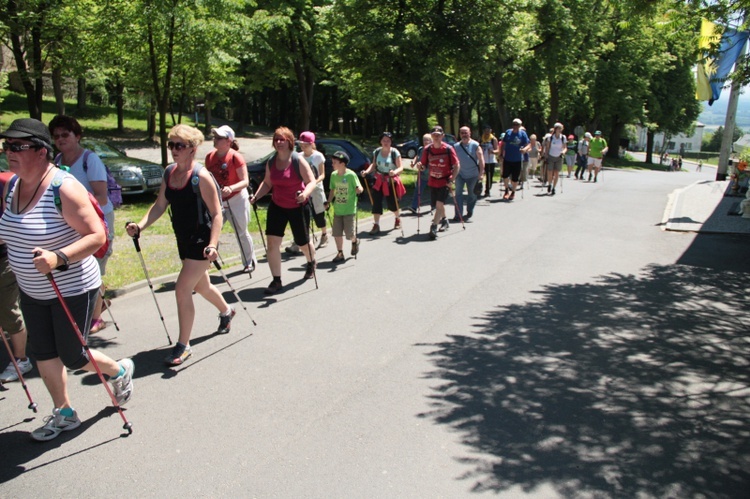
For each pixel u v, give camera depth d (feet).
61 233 11.76
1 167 34.91
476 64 57.82
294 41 98.89
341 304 21.84
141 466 11.68
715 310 21.40
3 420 13.53
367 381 15.43
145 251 29.99
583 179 75.66
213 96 131.64
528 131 144.15
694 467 11.62
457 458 11.87
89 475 11.41
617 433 12.89
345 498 10.64
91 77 110.63
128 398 14.10
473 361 16.72
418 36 53.06
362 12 56.95
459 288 23.91
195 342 18.17
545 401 14.37
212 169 25.12
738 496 10.72
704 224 38.14
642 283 24.86
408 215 42.57
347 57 58.23
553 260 28.73
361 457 11.92
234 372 15.98
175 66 57.11
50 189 11.55
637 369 16.30
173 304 22.09
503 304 21.89
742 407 14.16
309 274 25.32
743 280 25.45
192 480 11.21
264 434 12.82
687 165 255.70
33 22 43.65
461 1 56.29
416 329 19.26
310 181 22.89
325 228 32.32
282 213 23.27
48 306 12.23
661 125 183.42
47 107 137.69
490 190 57.67
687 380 15.65
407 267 27.30
